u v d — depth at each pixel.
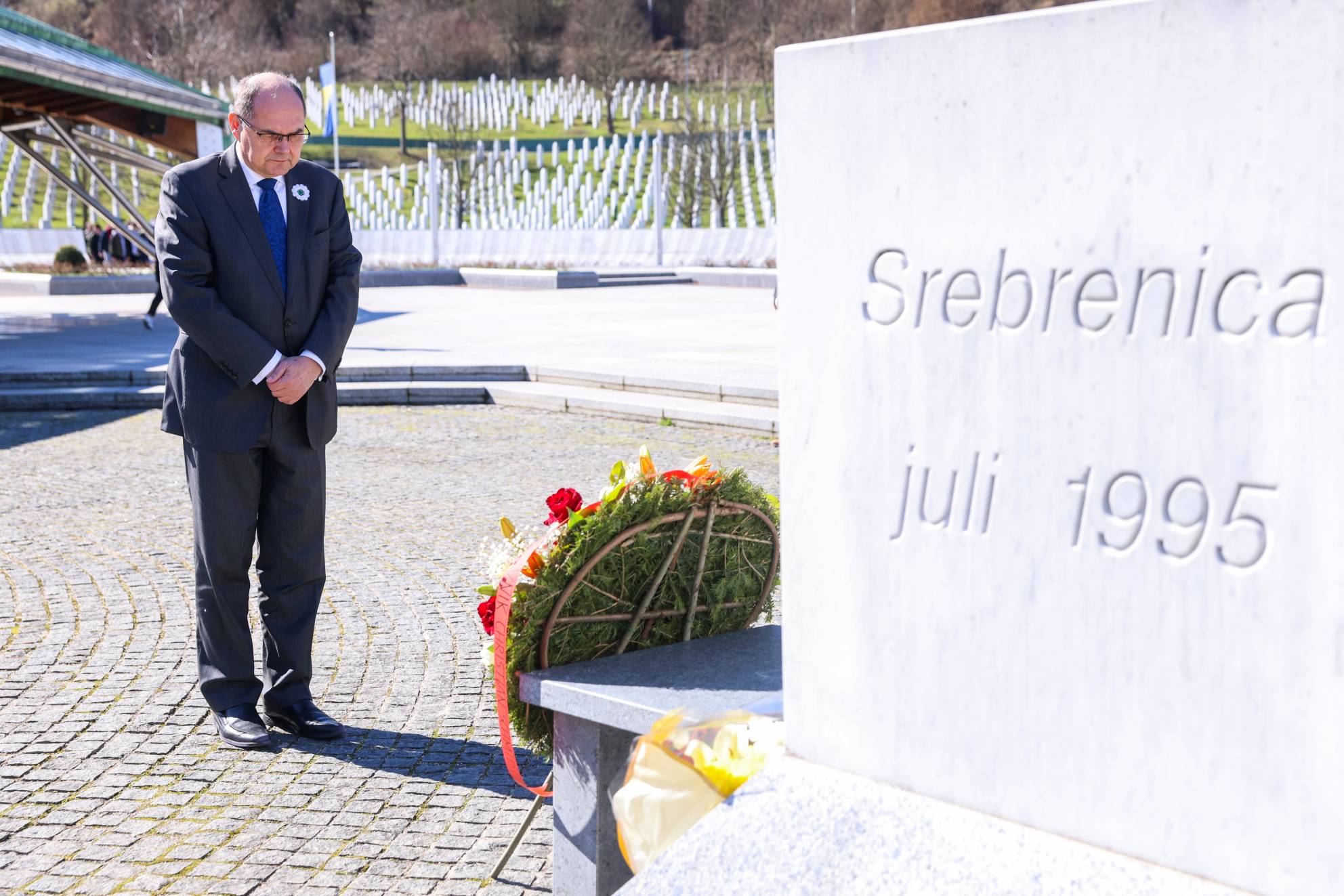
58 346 16.02
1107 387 1.88
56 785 3.70
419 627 5.29
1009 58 1.94
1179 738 1.85
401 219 47.38
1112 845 1.94
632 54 79.56
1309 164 1.65
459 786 3.70
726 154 48.69
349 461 9.36
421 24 80.44
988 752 2.08
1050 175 1.91
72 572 6.18
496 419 11.44
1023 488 1.99
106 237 33.25
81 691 4.52
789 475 2.33
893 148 2.10
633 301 24.83
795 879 2.13
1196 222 1.76
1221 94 1.72
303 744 4.03
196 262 3.81
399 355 14.20
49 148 50.44
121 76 17.83
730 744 2.49
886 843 2.10
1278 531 1.72
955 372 2.06
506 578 2.89
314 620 4.18
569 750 2.87
